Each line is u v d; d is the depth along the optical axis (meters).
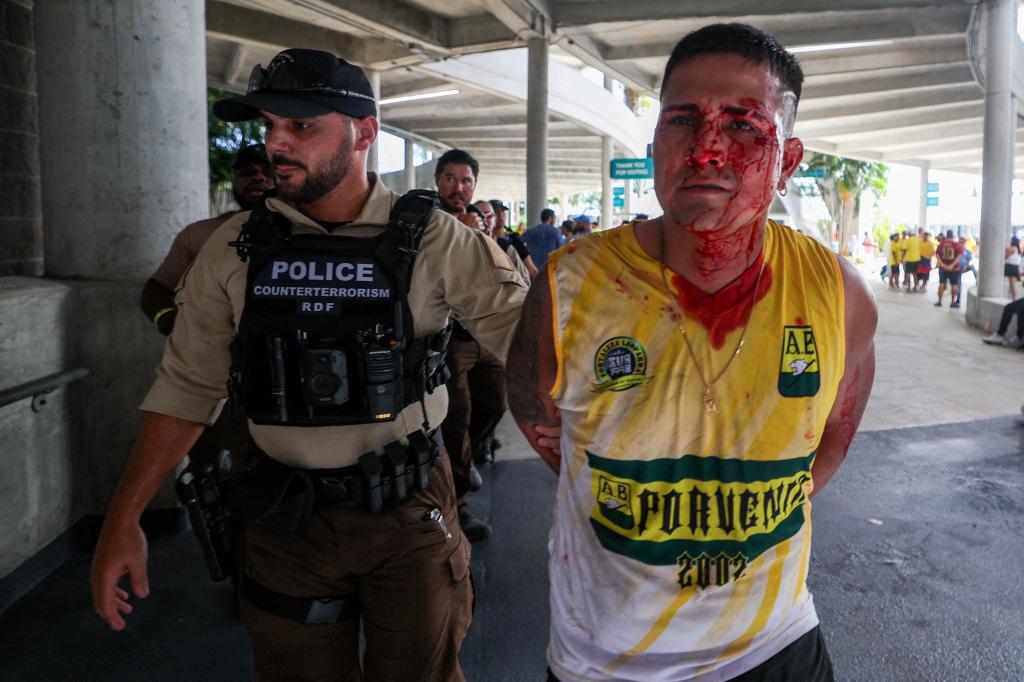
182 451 1.83
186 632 2.91
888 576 3.44
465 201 4.36
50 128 3.72
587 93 20.42
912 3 11.49
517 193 47.53
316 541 1.74
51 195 3.79
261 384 1.71
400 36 11.98
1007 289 16.86
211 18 12.12
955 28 12.57
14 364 3.07
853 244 36.03
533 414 1.51
